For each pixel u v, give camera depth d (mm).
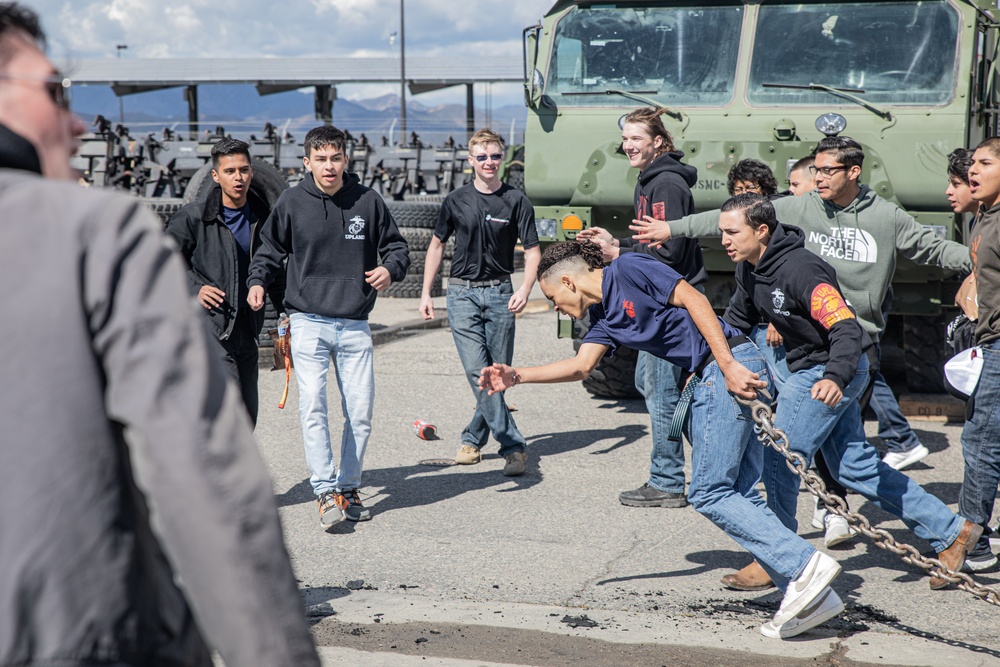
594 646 3477
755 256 3906
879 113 6746
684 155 7117
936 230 6688
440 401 7941
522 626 3643
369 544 4676
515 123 22156
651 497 5238
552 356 9891
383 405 7820
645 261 3631
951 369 4102
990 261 3973
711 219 4684
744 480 3725
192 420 1224
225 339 4793
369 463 6230
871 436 6695
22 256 1235
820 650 3439
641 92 7312
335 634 3580
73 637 1201
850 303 4727
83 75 50250
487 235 5820
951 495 5359
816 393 3641
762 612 3799
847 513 3301
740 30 7188
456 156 21906
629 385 7852
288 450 6488
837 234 4723
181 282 1295
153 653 1281
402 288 15289
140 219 1293
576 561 4402
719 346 3486
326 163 4828
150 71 50469
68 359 1226
